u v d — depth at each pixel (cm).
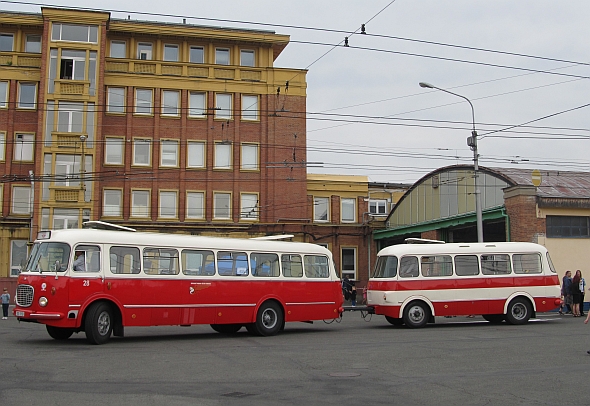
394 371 1273
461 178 3734
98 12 4216
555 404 966
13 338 1884
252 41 4650
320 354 1532
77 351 1558
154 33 4478
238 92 4597
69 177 4116
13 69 4294
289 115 4653
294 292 2112
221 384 1126
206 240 1961
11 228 4212
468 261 2350
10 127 4281
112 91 4412
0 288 4109
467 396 1023
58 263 1692
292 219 4588
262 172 4591
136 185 4397
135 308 1781
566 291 2908
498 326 2320
